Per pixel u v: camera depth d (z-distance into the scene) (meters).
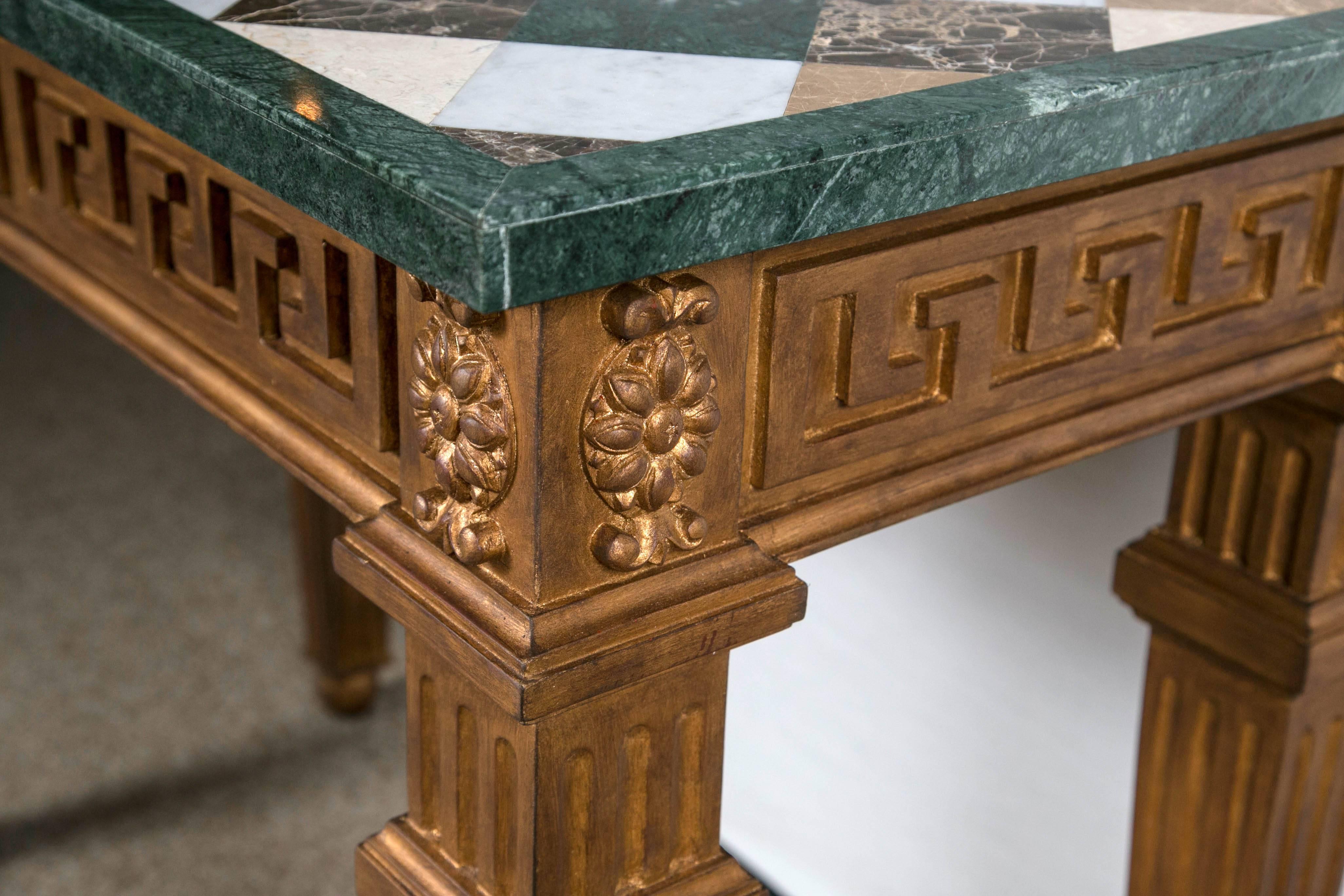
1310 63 0.66
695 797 0.63
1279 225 0.73
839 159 0.52
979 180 0.57
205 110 0.58
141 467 2.06
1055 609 1.14
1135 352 0.71
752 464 0.60
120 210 0.78
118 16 0.63
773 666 1.37
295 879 1.38
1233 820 0.97
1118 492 1.08
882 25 0.68
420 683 0.62
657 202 0.48
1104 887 1.18
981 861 1.26
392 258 0.49
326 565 1.49
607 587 0.56
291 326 0.67
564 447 0.52
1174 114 0.62
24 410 2.19
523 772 0.57
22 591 1.78
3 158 0.88
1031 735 1.19
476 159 0.49
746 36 0.65
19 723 1.57
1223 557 0.93
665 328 0.52
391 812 1.47
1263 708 0.93
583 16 0.68
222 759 1.53
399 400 0.62
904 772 1.30
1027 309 0.65
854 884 1.38
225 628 1.73
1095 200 0.65
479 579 0.56
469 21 0.66
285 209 0.65
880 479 0.65
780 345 0.58
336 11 0.67
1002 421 0.68
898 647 1.26
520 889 0.59
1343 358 0.80
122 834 1.43
